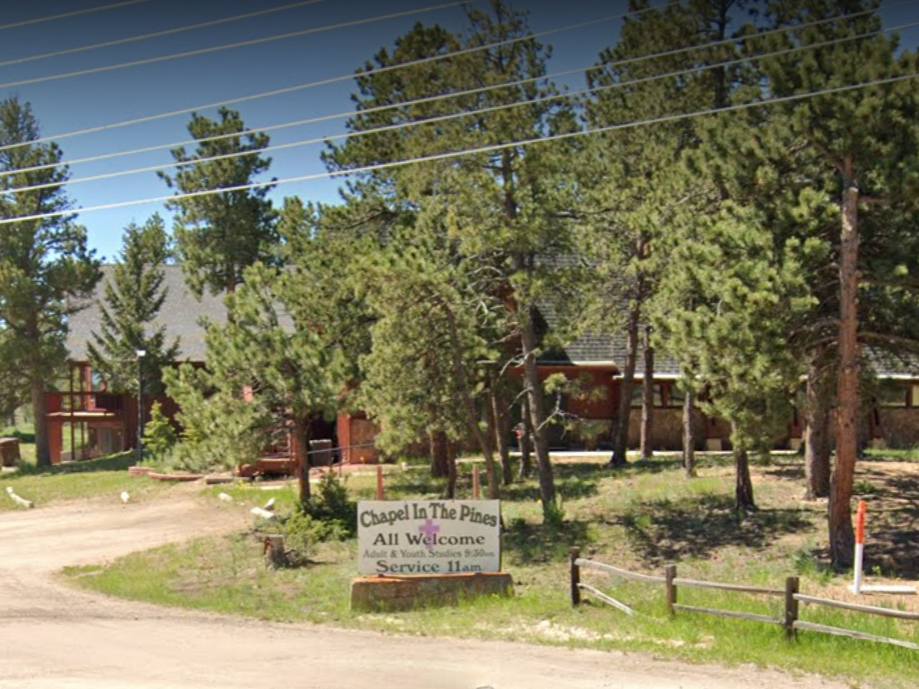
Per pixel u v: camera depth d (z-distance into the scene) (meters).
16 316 47.97
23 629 15.52
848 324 18.19
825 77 17.69
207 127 49.16
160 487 37.16
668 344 18.75
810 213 17.89
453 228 23.52
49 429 55.03
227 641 14.43
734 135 18.58
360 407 26.94
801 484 26.08
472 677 11.70
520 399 32.81
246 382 26.58
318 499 27.25
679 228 21.67
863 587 16.75
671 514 24.08
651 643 13.50
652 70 27.14
